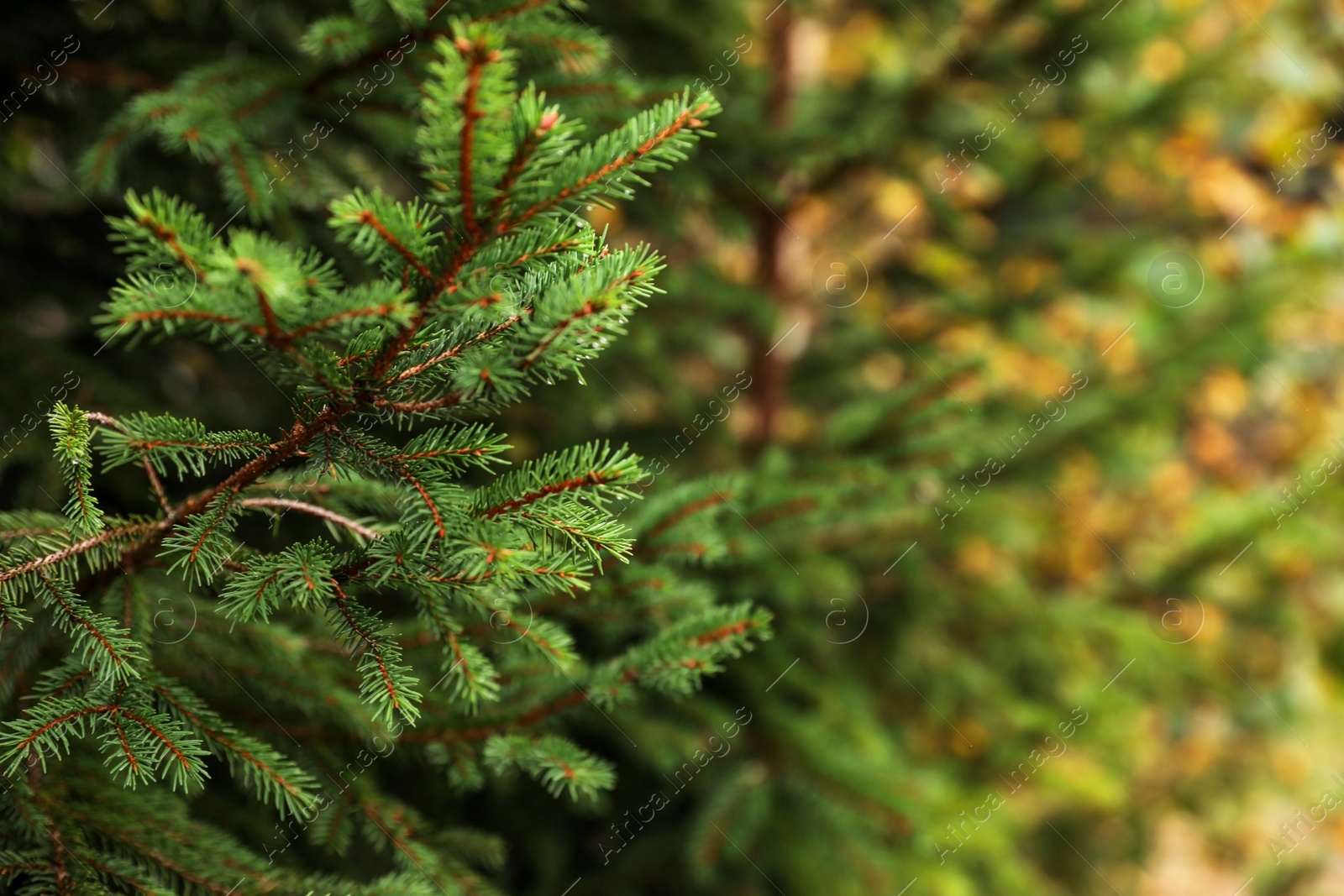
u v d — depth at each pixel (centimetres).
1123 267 376
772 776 246
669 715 225
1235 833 440
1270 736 412
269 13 206
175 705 107
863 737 269
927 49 332
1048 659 337
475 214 77
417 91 148
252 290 71
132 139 151
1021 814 369
